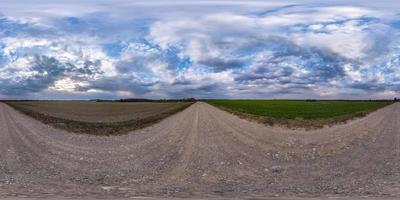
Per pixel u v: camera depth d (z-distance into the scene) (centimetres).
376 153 2053
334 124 3650
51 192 1180
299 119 4125
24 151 2073
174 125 3544
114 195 1145
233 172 1587
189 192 1213
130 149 2198
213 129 3122
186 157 1912
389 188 1283
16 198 1071
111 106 8712
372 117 4500
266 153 2048
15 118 4266
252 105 8262
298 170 1633
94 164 1753
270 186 1333
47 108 7331
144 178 1470
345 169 1652
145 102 11606
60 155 1978
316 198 1115
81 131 3156
